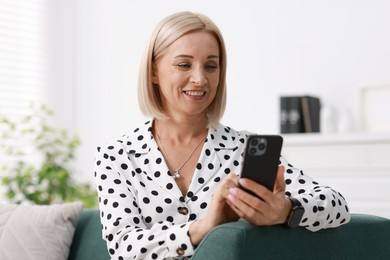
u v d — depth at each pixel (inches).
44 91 176.4
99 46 180.4
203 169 67.0
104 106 178.9
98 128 179.6
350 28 144.6
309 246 59.0
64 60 181.0
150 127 69.8
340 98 145.4
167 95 65.6
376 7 141.5
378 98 139.0
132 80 174.9
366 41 142.6
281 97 140.3
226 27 161.5
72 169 165.0
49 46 177.9
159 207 64.6
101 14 180.4
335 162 129.2
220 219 55.6
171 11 169.9
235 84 159.6
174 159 68.1
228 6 161.3
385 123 137.6
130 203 63.9
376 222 67.4
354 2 144.2
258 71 156.5
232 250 52.2
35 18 175.3
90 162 180.2
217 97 68.4
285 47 153.0
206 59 64.2
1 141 165.8
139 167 67.4
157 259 57.7
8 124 150.6
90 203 149.1
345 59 145.0
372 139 124.5
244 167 53.3
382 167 124.3
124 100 175.8
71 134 181.6
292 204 56.4
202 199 65.1
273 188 55.5
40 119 173.8
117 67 177.3
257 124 156.3
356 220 66.2
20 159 168.6
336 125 144.3
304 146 132.4
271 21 155.0
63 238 82.4
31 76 173.8
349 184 127.6
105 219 62.9
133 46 175.3
